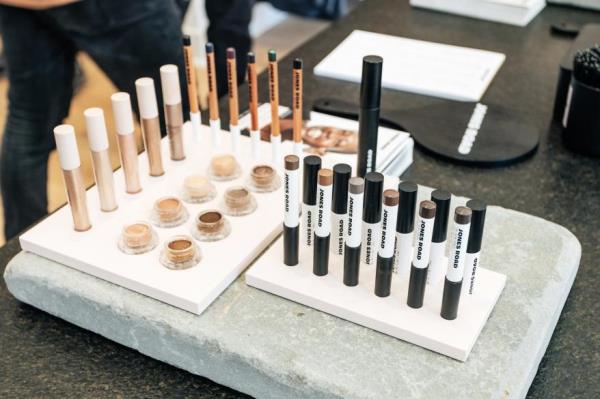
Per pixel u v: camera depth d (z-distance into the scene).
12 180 1.39
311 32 3.17
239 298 0.74
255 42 3.06
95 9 1.19
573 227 0.91
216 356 0.70
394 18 1.51
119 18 1.20
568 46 1.39
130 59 1.25
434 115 1.13
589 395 0.69
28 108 1.35
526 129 1.10
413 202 0.69
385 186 0.88
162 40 1.24
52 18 1.24
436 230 0.69
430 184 0.99
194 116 0.96
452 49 1.36
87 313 0.76
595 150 1.04
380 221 0.73
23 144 1.37
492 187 0.99
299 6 2.53
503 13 1.47
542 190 0.98
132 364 0.74
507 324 0.70
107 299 0.74
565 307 0.79
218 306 0.73
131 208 0.84
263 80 1.26
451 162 1.03
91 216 0.83
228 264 0.76
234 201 0.83
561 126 1.13
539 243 0.81
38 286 0.78
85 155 2.18
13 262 0.79
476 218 0.66
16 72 1.31
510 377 0.65
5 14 1.25
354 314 0.70
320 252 0.73
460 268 0.66
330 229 0.75
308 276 0.75
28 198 1.41
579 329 0.76
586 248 0.88
